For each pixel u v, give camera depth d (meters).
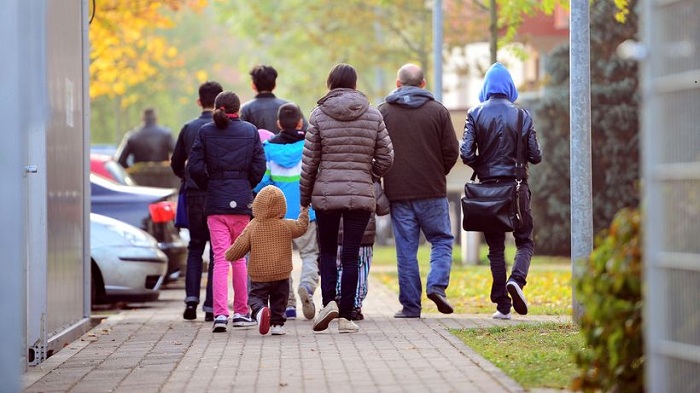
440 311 37.44
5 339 19.45
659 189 16.66
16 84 19.73
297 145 37.81
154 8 79.25
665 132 16.61
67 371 26.92
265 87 39.38
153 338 33.12
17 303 19.50
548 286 50.84
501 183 36.28
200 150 35.41
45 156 28.98
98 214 47.66
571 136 33.91
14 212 19.55
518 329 32.50
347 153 32.97
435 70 60.03
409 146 37.34
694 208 16.11
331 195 32.75
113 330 35.44
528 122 36.44
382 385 23.50
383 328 34.16
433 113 37.44
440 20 59.81
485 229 36.06
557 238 76.94
